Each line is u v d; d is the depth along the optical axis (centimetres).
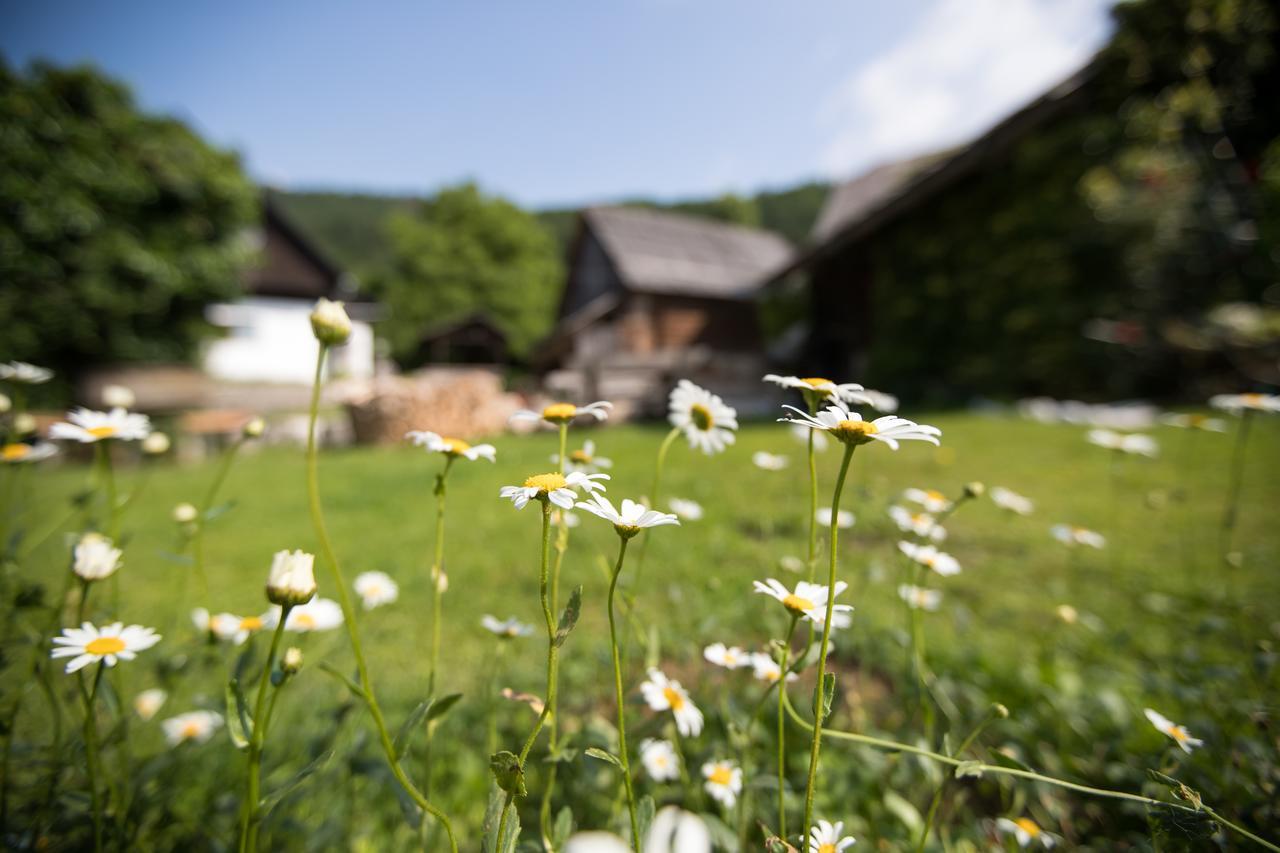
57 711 92
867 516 276
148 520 384
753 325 1462
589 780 108
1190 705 131
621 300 1324
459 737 141
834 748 128
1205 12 684
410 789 62
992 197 811
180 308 994
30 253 807
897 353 901
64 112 838
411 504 410
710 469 437
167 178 929
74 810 89
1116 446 179
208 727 118
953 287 851
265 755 114
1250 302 796
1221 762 107
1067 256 754
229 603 228
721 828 88
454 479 490
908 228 911
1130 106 741
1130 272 749
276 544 320
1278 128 798
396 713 146
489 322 2461
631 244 1387
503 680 166
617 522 59
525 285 2970
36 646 91
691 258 1440
